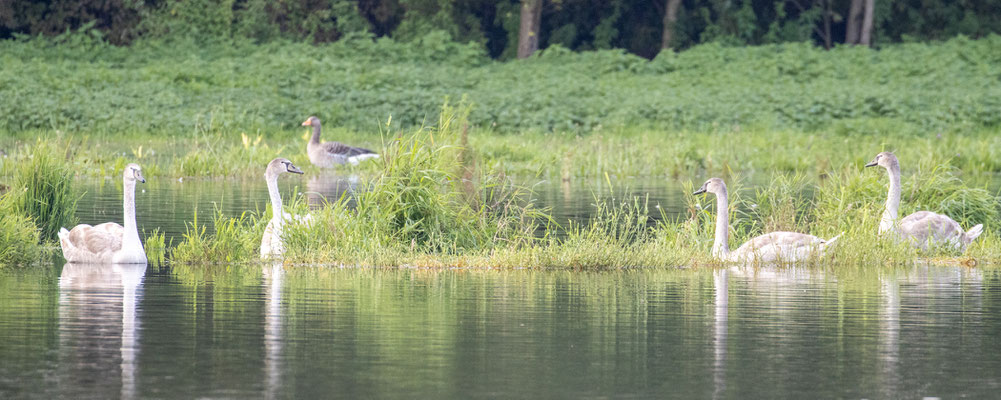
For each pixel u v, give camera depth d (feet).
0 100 121.49
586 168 97.81
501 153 104.22
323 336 33.35
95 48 164.76
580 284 43.47
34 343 32.07
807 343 33.06
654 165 100.07
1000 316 37.27
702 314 37.32
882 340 33.55
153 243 53.42
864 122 129.39
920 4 201.16
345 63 156.04
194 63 153.79
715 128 122.11
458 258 48.83
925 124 128.57
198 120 121.29
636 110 133.28
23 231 48.96
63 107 120.06
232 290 41.14
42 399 26.63
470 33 195.31
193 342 32.37
